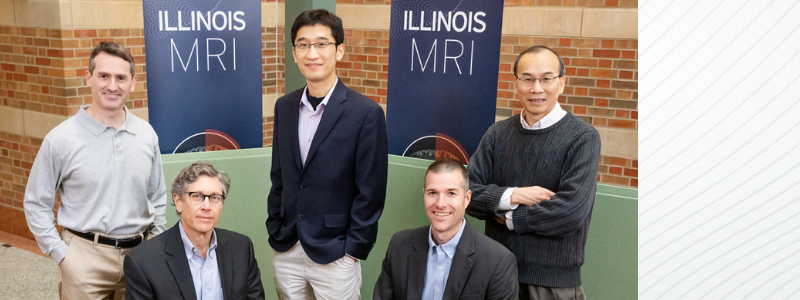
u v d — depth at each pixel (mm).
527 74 2211
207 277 2135
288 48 3438
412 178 3180
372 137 2434
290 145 2543
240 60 3230
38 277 3646
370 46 3982
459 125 3014
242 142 3338
